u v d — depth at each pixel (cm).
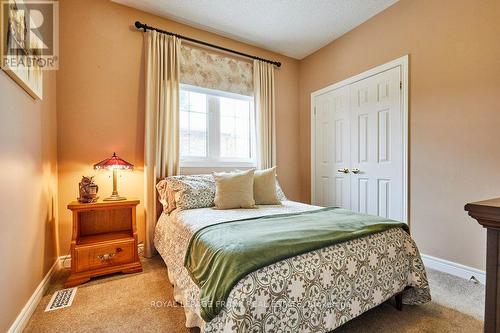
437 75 209
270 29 285
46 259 181
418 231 222
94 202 198
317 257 116
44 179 178
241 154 317
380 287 134
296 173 362
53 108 204
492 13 179
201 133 287
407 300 154
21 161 136
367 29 268
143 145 250
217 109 299
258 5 243
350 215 174
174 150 256
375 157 260
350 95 288
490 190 180
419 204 221
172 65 255
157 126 245
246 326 93
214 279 106
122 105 241
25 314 136
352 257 126
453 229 200
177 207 210
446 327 134
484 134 183
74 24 221
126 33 243
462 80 195
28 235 145
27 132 145
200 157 285
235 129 313
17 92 131
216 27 279
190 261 138
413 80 226
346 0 236
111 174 235
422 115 219
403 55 233
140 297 165
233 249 109
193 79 272
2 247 114
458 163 197
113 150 237
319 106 332
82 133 224
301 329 106
